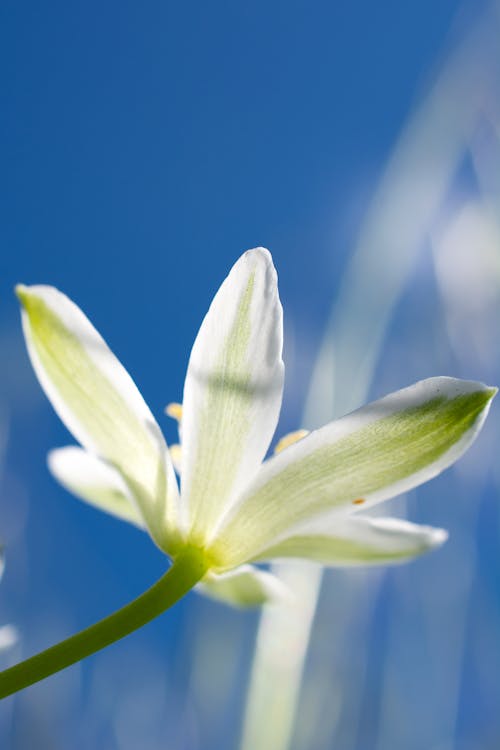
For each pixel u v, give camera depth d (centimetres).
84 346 15
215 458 15
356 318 35
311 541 16
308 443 15
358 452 15
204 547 15
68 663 14
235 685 39
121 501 17
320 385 34
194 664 39
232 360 15
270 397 15
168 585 15
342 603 37
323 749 35
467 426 15
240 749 30
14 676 14
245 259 16
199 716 38
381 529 16
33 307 15
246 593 17
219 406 15
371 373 35
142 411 15
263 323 15
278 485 15
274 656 30
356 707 36
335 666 36
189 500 15
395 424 15
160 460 15
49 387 15
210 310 16
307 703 35
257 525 15
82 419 15
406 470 15
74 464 17
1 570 15
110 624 14
